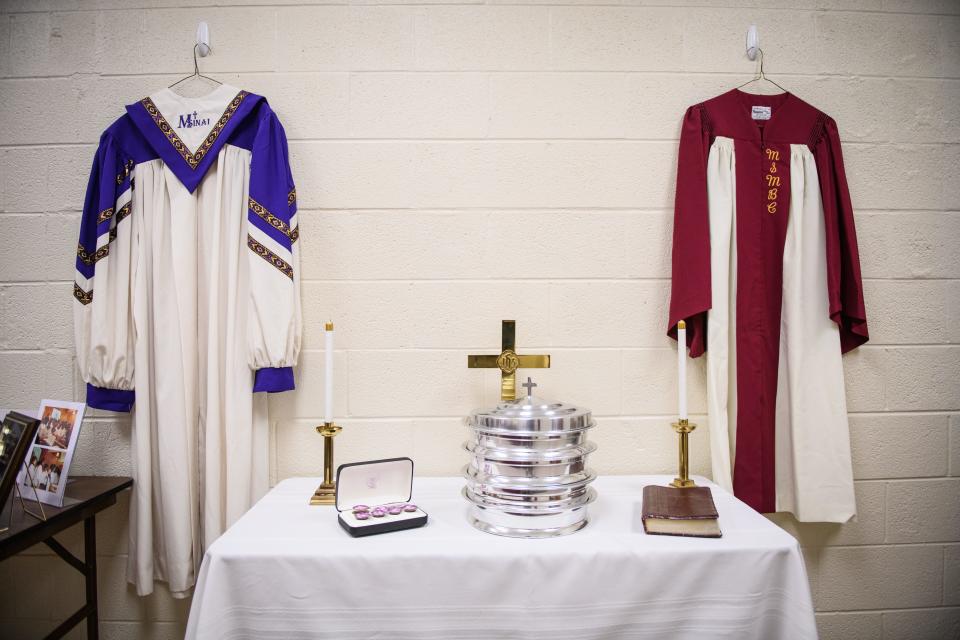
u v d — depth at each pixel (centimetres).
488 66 172
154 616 169
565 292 173
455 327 172
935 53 179
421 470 172
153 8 170
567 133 173
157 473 163
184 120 162
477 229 172
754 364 166
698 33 175
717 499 144
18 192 171
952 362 178
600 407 173
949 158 179
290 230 161
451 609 113
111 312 159
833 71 177
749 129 168
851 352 176
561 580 114
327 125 171
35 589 172
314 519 131
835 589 176
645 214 174
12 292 171
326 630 112
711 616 115
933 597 177
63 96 171
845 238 167
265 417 166
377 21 171
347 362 171
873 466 176
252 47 170
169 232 163
